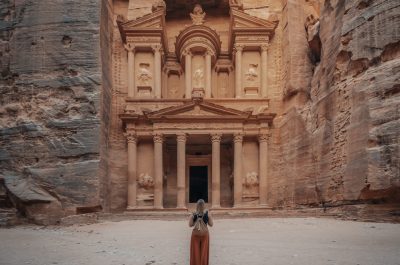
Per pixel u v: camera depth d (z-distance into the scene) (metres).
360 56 19.62
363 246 11.75
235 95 31.59
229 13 35.28
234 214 24.41
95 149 24.00
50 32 25.38
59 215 23.09
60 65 25.09
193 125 29.28
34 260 10.74
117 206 29.22
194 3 35.00
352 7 20.75
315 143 24.33
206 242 8.24
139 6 34.12
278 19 31.53
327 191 22.19
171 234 16.11
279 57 31.97
